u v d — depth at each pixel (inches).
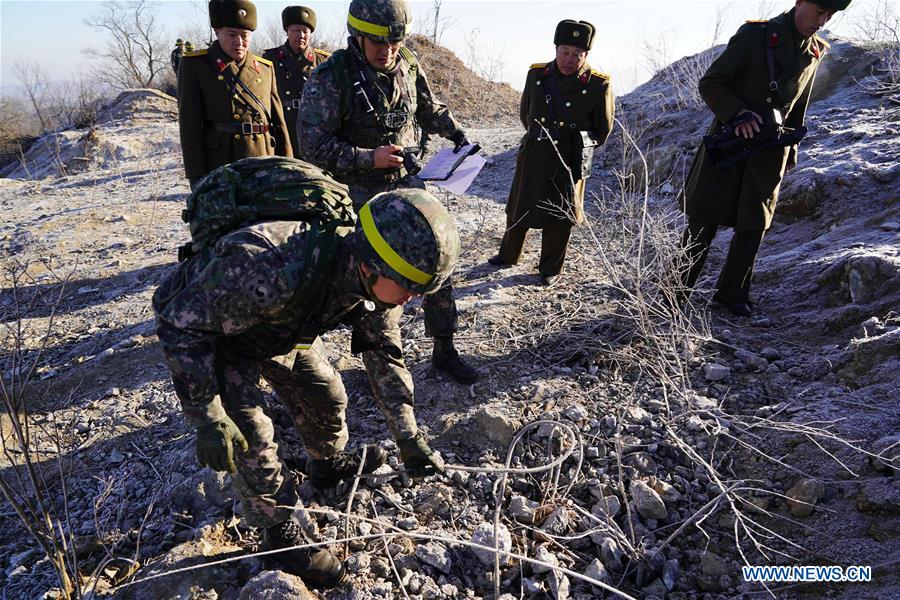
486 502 104.4
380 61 115.0
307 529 96.5
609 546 94.6
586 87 161.8
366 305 73.0
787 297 152.1
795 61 134.3
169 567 90.5
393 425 90.0
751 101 138.1
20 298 190.1
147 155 448.8
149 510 100.5
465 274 185.9
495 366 134.7
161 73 1112.8
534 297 166.7
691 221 150.9
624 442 112.4
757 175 139.0
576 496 104.9
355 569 91.6
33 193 346.0
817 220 180.1
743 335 141.3
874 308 133.7
